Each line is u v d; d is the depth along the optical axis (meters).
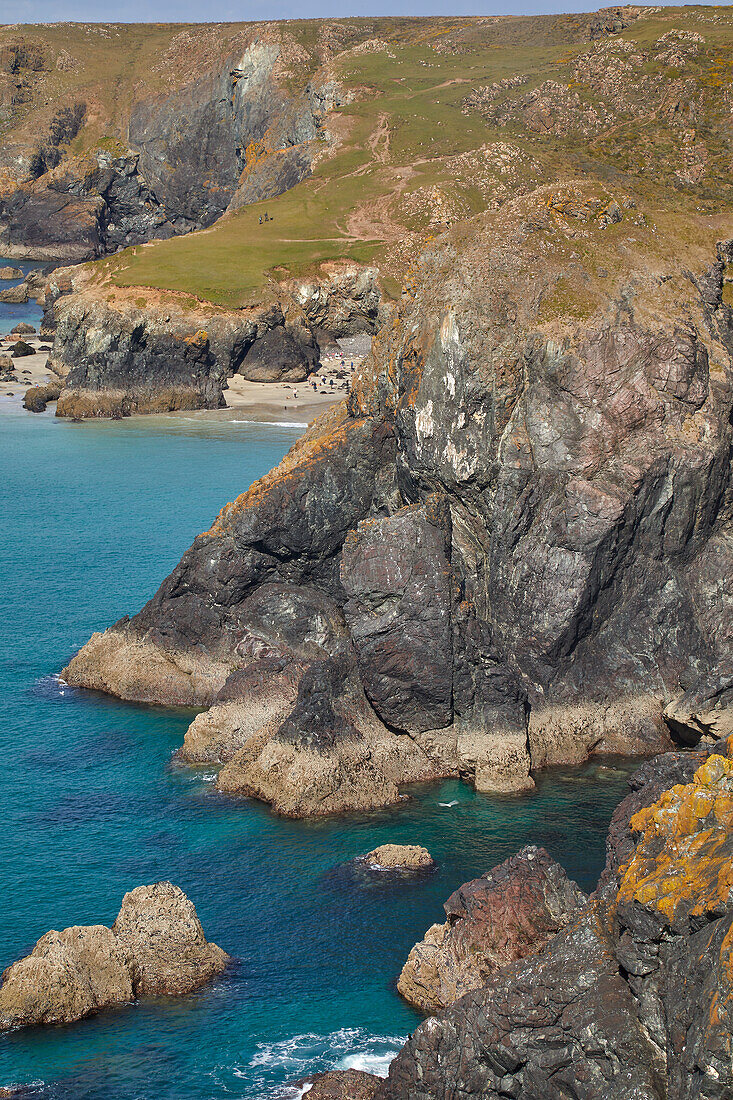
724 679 61.03
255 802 56.88
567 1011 30.64
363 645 60.38
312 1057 38.44
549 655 63.50
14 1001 40.28
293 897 47.91
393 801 57.38
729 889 27.91
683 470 64.12
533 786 59.25
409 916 46.56
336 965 43.41
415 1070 33.75
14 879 48.84
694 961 27.95
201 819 54.94
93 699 69.44
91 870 49.78
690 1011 27.58
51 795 57.00
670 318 66.62
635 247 70.56
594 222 71.31
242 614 70.94
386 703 60.44
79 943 42.06
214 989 42.00
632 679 64.94
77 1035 39.50
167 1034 39.59
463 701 60.38
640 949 29.53
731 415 66.94
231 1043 39.09
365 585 60.94
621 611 65.44
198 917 46.19
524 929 40.88
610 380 64.81
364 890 48.47
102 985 41.38
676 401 65.19
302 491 70.50
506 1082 31.89
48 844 52.06
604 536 62.62
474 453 64.62
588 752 63.66
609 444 64.25
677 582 65.88
